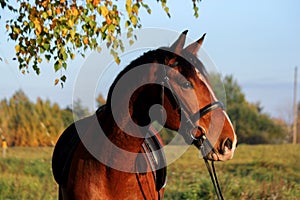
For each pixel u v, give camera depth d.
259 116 41.97
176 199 10.04
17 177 12.88
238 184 10.94
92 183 4.60
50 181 12.11
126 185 4.59
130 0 5.10
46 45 5.52
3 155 18.97
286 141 42.97
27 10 5.64
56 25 5.32
